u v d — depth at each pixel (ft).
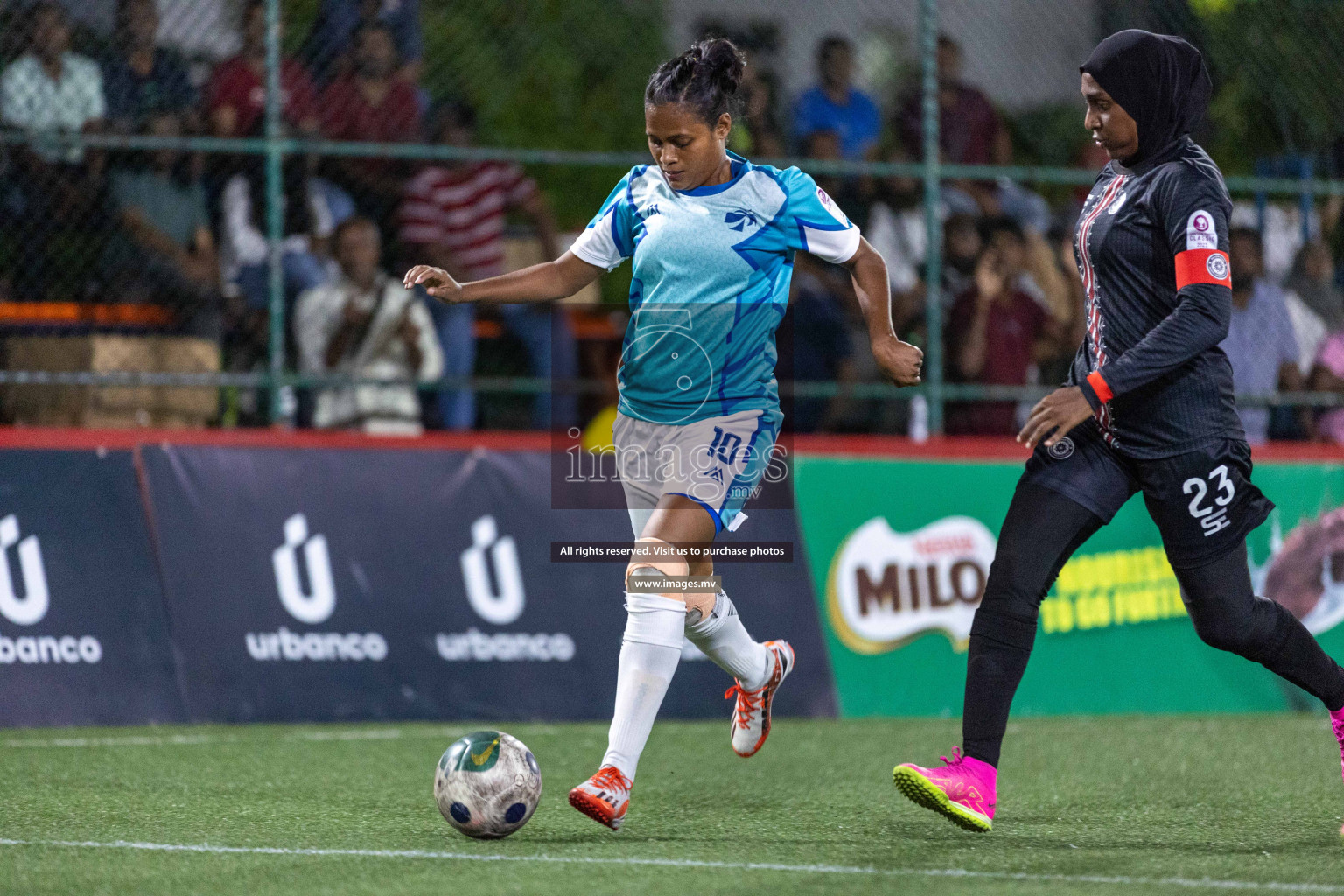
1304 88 99.50
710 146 45.39
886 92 106.52
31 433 76.74
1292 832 47.26
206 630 77.00
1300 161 99.25
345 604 78.89
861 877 39.42
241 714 76.64
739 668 52.54
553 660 80.59
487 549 81.05
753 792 56.34
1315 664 47.09
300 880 39.01
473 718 79.00
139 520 77.41
